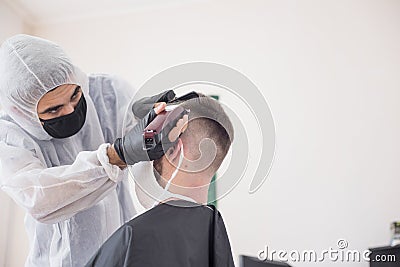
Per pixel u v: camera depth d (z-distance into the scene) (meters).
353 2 2.36
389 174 2.20
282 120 2.33
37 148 1.18
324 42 2.36
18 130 1.18
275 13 2.43
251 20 2.45
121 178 1.01
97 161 1.00
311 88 2.33
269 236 2.26
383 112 2.25
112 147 0.99
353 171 2.23
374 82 2.28
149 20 2.60
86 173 0.99
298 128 2.31
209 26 2.50
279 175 2.29
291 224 2.25
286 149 2.30
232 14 2.48
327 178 2.25
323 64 2.34
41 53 1.12
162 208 0.77
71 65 1.17
